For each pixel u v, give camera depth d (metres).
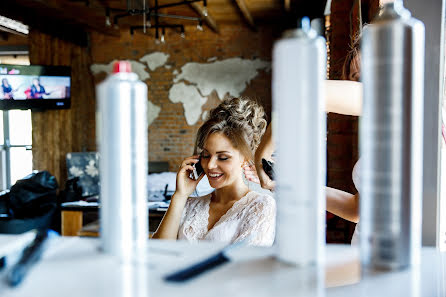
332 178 3.20
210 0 5.26
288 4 5.29
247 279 0.42
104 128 0.48
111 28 6.54
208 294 0.38
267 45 6.50
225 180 1.33
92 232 2.20
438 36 0.77
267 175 0.92
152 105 6.78
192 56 6.66
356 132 2.92
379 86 0.40
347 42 3.11
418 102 0.42
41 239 0.54
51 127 6.08
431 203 0.75
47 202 3.80
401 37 0.40
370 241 0.43
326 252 0.51
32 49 5.79
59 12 5.39
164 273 0.44
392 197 0.41
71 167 5.66
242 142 1.32
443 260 0.47
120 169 0.48
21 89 5.55
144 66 6.76
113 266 0.46
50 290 0.39
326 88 0.74
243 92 6.60
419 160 0.43
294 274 0.43
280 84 0.43
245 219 1.30
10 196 3.69
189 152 6.74
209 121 1.35
